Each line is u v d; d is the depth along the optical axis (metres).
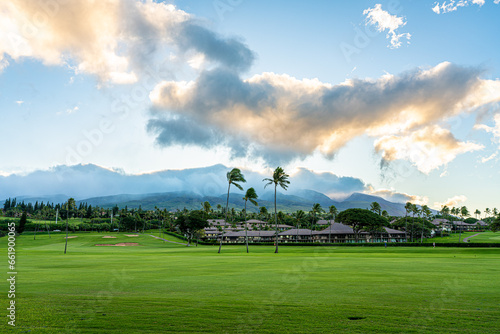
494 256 42.78
